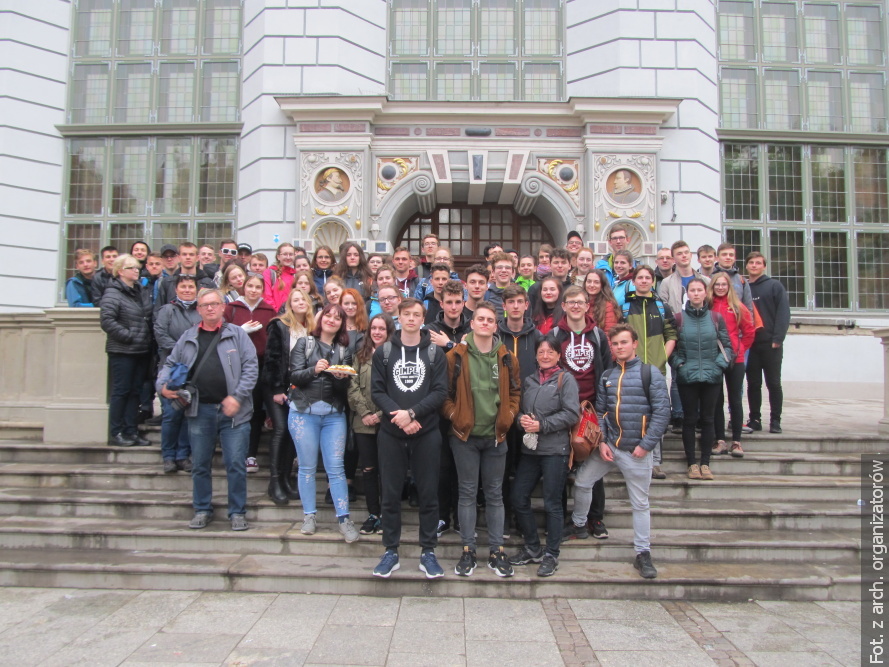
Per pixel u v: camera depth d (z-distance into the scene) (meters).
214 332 4.84
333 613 3.95
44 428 6.08
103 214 10.80
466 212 10.87
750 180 11.07
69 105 10.97
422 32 10.69
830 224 11.12
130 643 3.54
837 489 5.34
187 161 10.82
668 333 5.50
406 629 3.74
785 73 11.26
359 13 10.38
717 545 4.61
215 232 10.67
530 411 4.40
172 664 3.30
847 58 11.36
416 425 4.14
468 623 3.83
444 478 4.66
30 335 6.71
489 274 5.33
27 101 10.66
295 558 4.54
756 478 5.52
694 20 10.34
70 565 4.34
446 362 4.29
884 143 11.16
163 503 5.04
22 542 4.72
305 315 5.13
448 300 4.71
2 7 10.54
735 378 5.77
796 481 5.39
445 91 10.60
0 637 3.60
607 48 10.28
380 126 9.88
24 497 5.14
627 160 9.76
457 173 9.82
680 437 6.03
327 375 4.62
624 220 9.66
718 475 5.62
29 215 10.59
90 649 3.46
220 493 5.36
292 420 4.65
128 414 5.95
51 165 10.81
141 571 4.31
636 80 10.14
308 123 9.79
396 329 4.59
